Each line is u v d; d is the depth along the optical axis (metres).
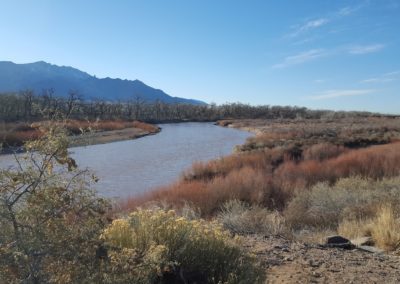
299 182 15.87
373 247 6.77
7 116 63.62
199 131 67.38
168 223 3.89
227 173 19.31
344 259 5.57
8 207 2.24
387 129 47.69
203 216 11.00
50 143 2.44
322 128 49.91
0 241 2.19
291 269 4.88
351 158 19.88
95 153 35.69
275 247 5.93
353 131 44.44
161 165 28.36
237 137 52.41
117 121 77.44
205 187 14.44
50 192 2.42
